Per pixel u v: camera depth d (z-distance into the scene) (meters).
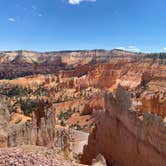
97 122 48.91
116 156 39.12
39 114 57.84
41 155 20.11
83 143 70.19
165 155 27.55
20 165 17.48
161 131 28.39
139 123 33.09
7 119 43.34
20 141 45.03
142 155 32.06
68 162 21.19
